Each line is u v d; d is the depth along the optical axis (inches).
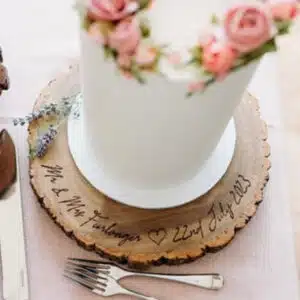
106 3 20.6
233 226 29.4
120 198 29.2
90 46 22.3
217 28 21.9
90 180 29.4
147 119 23.8
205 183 29.7
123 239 28.7
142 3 21.3
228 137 30.9
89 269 28.8
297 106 34.5
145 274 28.9
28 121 30.7
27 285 28.2
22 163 30.6
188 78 21.2
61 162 30.0
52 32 33.4
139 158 26.5
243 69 22.2
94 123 26.4
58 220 28.8
